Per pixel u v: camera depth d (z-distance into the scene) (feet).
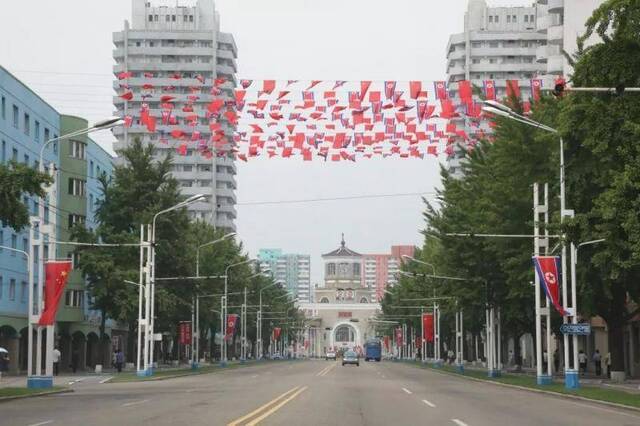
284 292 561.43
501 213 159.12
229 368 277.85
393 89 143.33
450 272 203.00
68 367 263.90
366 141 145.89
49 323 129.29
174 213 240.94
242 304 377.91
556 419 76.18
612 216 89.35
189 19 537.24
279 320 539.70
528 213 157.28
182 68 516.32
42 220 132.77
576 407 94.17
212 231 323.37
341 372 234.17
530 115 159.33
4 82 210.38
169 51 519.60
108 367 299.17
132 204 240.73
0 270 209.56
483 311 207.41
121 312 223.92
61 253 252.01
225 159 530.27
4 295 212.43
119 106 513.86
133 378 177.88
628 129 88.02
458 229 186.60
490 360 188.85
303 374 213.05
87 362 292.81
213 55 520.42
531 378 178.70
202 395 113.50
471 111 148.15
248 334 483.92
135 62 517.55
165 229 238.68
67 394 120.06
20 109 221.66
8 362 214.90
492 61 530.27
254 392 120.98
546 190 138.10
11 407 91.30
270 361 453.58
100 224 241.35
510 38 528.63
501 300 184.96
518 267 159.43
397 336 553.23
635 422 74.02
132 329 255.70
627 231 89.15
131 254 231.91
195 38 522.06
